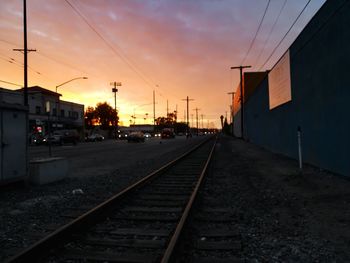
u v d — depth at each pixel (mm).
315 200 9719
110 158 25891
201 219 7867
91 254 5664
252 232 6996
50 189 12023
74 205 9562
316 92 15523
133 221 7781
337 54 12695
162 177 14758
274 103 26625
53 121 72500
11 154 11602
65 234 6363
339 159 13078
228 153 29141
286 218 8039
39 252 5586
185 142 59312
